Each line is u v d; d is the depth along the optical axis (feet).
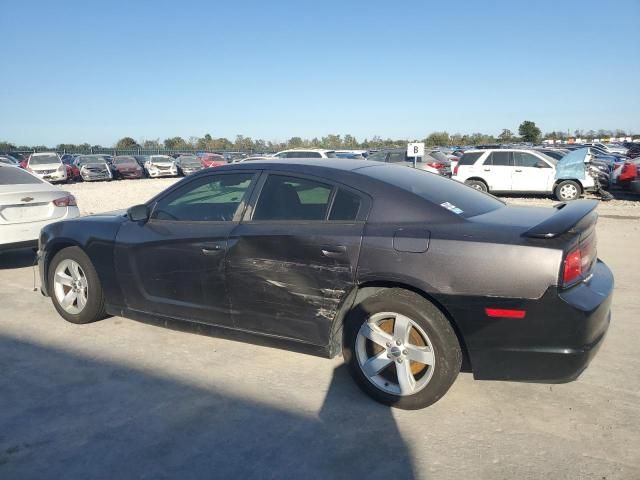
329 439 10.11
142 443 10.03
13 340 15.11
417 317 10.65
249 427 10.53
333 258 11.39
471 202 12.41
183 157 127.24
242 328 12.97
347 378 12.64
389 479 8.91
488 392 11.88
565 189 54.13
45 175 90.58
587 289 10.36
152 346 14.64
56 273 16.42
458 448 9.75
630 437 10.03
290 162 13.30
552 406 11.23
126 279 14.70
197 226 13.56
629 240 29.43
